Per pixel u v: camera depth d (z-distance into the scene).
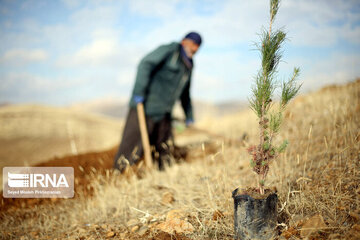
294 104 4.89
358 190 2.17
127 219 2.71
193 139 5.91
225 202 2.50
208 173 3.55
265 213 1.81
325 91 5.18
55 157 4.57
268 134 1.93
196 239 2.10
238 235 1.89
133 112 4.01
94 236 2.45
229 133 5.31
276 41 1.74
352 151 2.77
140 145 4.02
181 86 4.09
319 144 3.26
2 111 12.48
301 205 2.19
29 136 9.62
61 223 2.94
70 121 12.11
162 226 2.35
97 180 3.68
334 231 1.84
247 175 3.12
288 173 2.80
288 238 1.87
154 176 3.75
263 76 1.80
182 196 2.95
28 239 2.62
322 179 2.50
